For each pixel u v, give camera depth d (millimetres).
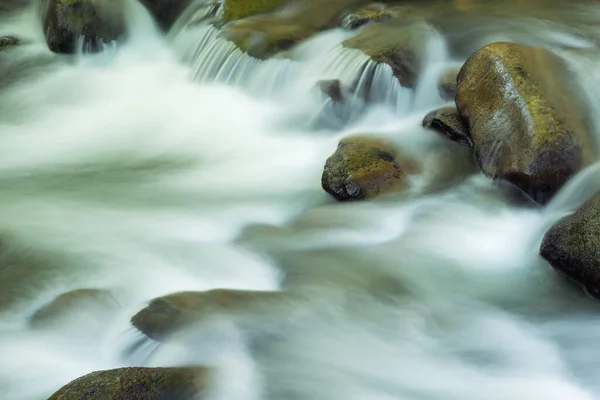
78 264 6922
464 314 6055
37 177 9109
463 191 7629
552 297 6207
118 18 12758
